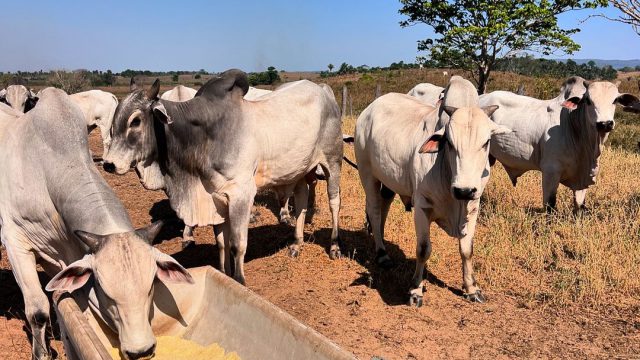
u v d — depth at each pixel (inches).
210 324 148.6
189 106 188.7
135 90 180.9
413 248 250.4
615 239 235.1
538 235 256.2
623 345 167.2
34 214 150.9
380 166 218.2
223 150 194.4
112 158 175.2
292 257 243.8
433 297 200.5
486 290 206.5
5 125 165.5
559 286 203.8
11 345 167.8
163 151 187.5
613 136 548.4
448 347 166.1
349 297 201.9
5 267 234.1
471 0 700.0
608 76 1141.1
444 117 181.9
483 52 719.1
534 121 273.7
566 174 267.9
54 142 147.5
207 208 200.7
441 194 180.2
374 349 164.1
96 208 132.6
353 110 920.9
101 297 121.0
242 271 201.8
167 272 125.8
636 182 332.5
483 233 262.7
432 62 784.9
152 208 322.0
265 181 213.0
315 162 234.4
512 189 329.1
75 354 130.5
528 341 169.9
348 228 284.4
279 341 126.3
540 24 689.0
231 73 199.3
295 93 223.8
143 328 117.2
